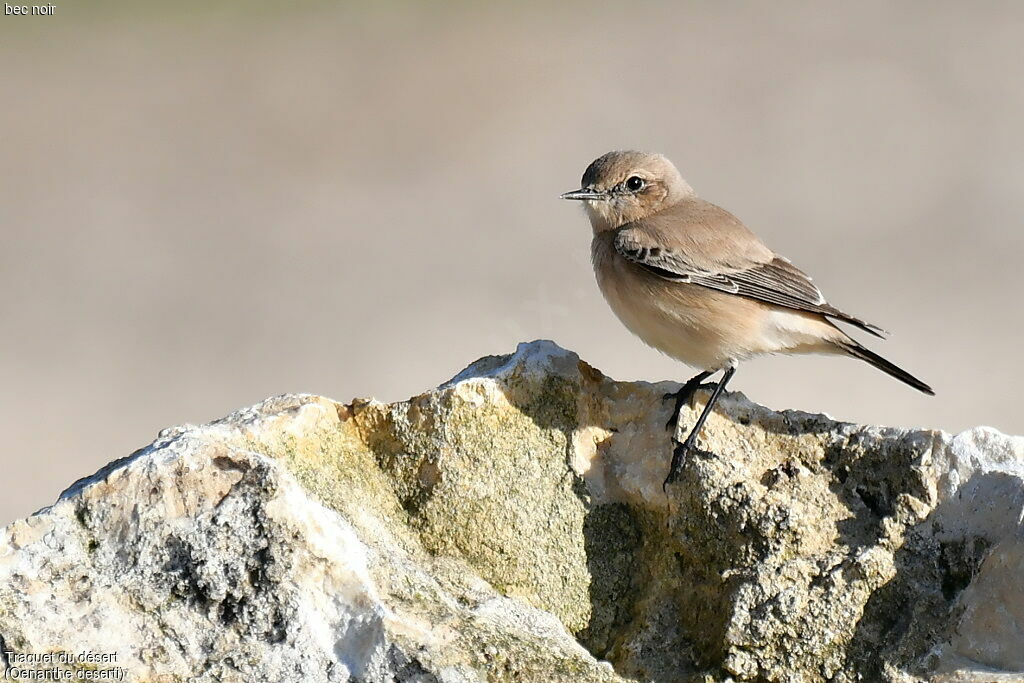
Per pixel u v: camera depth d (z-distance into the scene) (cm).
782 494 934
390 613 813
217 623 812
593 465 989
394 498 952
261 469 838
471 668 800
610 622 945
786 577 887
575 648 851
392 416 973
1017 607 828
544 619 888
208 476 838
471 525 943
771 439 995
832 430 984
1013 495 880
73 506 832
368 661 794
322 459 943
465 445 962
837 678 859
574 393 1002
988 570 847
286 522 820
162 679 782
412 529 942
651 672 897
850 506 933
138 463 842
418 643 802
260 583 815
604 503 977
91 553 823
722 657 877
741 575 902
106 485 834
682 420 1010
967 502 899
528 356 1004
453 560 934
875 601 876
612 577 959
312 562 820
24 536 822
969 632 841
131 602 811
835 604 875
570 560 952
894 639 862
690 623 922
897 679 838
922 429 946
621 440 1006
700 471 944
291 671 790
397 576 872
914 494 916
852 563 882
